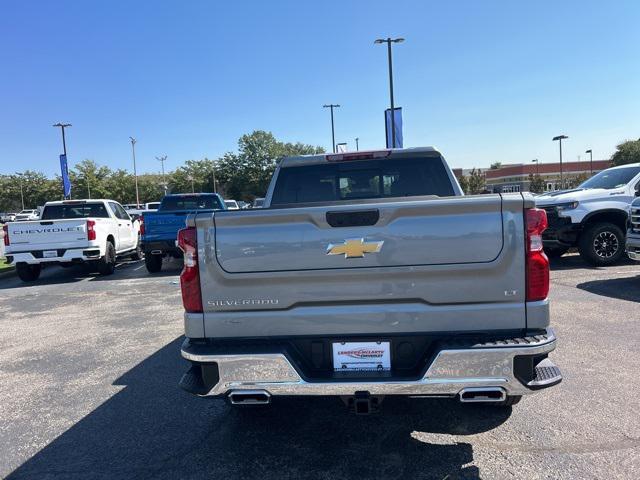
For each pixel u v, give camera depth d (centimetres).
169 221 1245
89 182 8206
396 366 301
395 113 2883
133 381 496
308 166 486
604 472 303
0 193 9500
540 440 345
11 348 638
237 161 9869
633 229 839
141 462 340
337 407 415
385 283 296
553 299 744
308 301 302
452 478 305
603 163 9475
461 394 285
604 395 412
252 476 317
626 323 612
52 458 351
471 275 290
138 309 844
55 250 1197
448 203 287
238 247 302
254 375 296
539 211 288
